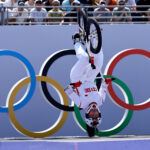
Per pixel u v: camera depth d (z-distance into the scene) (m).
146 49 32.12
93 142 21.25
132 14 36.91
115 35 31.91
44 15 34.94
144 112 31.36
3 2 36.41
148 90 31.94
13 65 30.86
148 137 29.14
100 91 26.34
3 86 30.73
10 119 28.94
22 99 29.47
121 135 30.78
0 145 21.31
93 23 24.14
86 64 25.08
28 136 29.95
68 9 36.84
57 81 31.25
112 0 36.84
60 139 27.80
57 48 31.33
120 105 30.20
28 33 31.14
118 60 30.56
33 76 29.52
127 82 31.75
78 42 25.50
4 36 30.97
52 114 30.95
